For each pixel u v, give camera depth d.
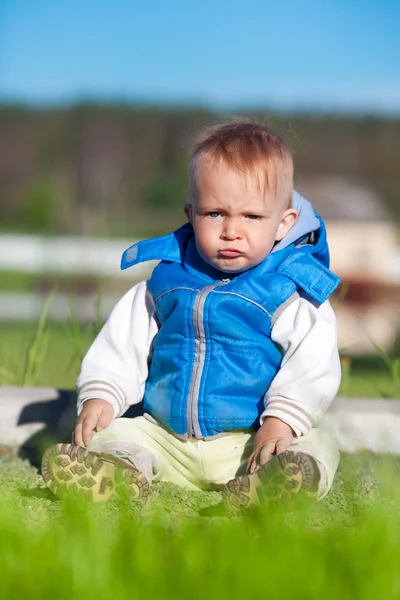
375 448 4.05
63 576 2.07
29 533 2.42
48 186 33.59
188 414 3.47
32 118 36.16
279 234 3.62
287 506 2.95
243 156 3.51
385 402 4.20
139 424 3.57
